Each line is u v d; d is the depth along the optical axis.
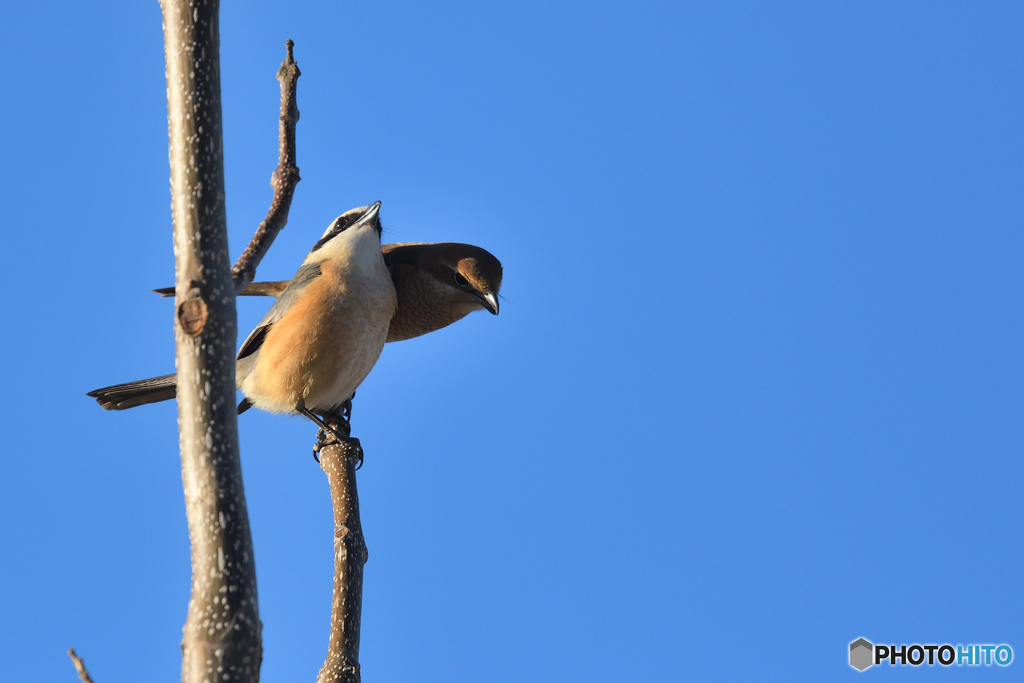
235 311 3.95
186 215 3.90
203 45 4.02
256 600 3.77
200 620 3.67
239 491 3.81
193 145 3.94
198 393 3.81
